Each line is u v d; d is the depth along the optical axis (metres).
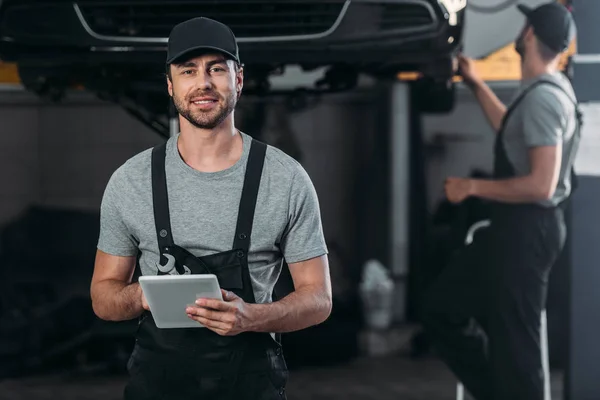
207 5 4.33
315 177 6.63
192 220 2.70
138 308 2.74
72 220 6.31
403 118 6.35
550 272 4.74
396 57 4.41
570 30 4.62
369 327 6.59
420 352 6.39
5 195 6.33
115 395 5.48
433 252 5.76
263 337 2.78
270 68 4.82
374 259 6.85
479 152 5.41
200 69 2.66
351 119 6.55
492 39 4.71
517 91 4.70
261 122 6.04
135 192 2.74
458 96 5.27
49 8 4.35
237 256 2.70
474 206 4.82
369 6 4.32
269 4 4.32
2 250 6.30
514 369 4.72
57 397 5.44
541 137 4.64
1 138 6.29
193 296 2.55
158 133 4.88
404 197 6.51
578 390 4.75
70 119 6.26
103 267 2.84
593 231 4.68
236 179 2.72
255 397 2.76
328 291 2.79
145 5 4.34
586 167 4.66
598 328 4.73
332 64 4.75
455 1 4.34
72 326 6.08
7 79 4.81
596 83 4.63
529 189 4.68
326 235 6.86
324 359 6.36
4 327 6.02
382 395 5.46
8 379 5.88
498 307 4.75
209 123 2.67
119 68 4.62
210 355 2.74
